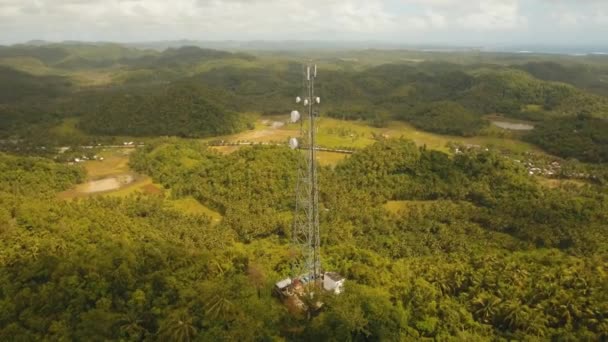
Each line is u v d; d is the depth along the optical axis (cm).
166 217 11531
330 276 6588
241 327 5122
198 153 17488
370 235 11169
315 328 5259
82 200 12156
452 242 10469
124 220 10081
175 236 9925
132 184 15288
